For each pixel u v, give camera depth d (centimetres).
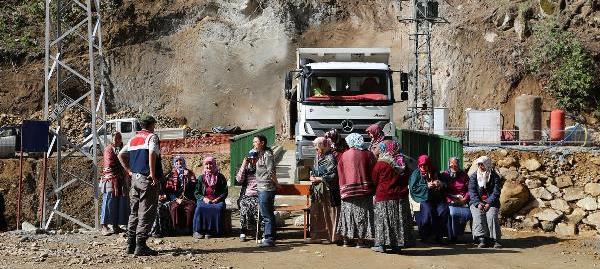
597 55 3541
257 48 4472
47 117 1505
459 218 1188
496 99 3675
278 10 4581
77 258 986
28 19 4716
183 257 1001
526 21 3809
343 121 1725
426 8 3016
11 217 2408
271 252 1058
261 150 1120
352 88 1747
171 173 1267
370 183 1070
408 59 4147
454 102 3794
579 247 1232
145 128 1010
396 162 1064
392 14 4594
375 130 1213
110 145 1277
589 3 3725
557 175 1567
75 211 2347
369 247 1112
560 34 3606
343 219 1083
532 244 1248
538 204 1494
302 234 1248
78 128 3806
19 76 4259
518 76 3678
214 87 4359
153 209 1009
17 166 2527
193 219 1224
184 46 4509
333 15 4625
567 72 3500
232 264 959
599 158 1566
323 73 1745
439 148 1686
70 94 4219
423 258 1038
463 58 3884
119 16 4553
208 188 1233
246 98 4316
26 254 1022
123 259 979
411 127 3167
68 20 4359
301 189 1184
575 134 2458
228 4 4703
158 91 4381
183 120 3641
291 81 1842
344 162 1074
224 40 4500
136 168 998
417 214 1218
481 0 4116
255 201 1176
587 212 1453
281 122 4184
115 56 4425
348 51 1892
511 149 1703
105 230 1262
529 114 2714
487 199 1167
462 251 1120
